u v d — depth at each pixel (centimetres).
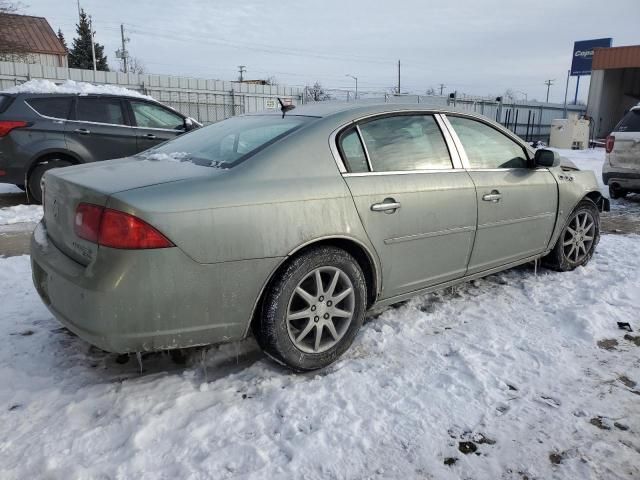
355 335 301
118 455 218
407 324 345
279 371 286
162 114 822
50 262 262
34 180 716
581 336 333
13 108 697
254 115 357
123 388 266
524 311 372
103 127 749
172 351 308
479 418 248
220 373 287
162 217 233
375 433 235
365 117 317
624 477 213
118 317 231
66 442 224
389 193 306
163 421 239
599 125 3098
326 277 288
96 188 242
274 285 266
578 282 431
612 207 820
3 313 350
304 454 220
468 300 393
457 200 343
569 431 240
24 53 2712
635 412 255
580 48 3906
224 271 248
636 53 2866
